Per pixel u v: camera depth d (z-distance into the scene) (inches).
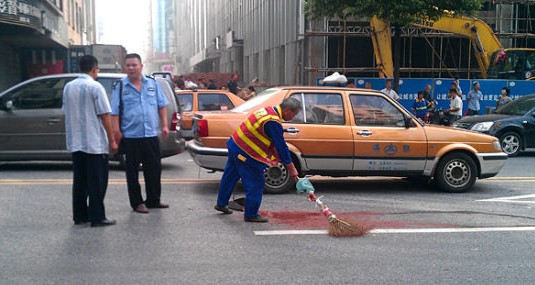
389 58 823.1
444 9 685.9
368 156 329.7
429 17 692.7
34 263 197.9
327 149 326.0
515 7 1005.2
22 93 398.6
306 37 950.4
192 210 283.3
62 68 1311.5
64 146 398.0
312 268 197.8
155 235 235.8
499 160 348.2
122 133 269.7
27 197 307.9
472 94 717.3
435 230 253.3
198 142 332.2
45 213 271.6
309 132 325.1
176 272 190.9
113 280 182.4
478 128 547.8
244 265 199.3
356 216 277.9
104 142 244.7
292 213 280.5
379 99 338.0
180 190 337.4
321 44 938.1
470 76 994.7
